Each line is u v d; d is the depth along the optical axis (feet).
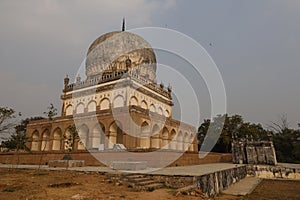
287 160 103.60
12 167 51.01
